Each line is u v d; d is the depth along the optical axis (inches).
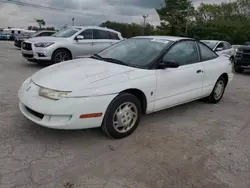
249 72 435.5
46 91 114.4
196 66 170.1
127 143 126.4
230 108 197.0
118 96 123.1
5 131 129.7
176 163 110.9
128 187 92.9
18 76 271.9
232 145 131.0
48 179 94.2
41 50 317.7
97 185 92.6
